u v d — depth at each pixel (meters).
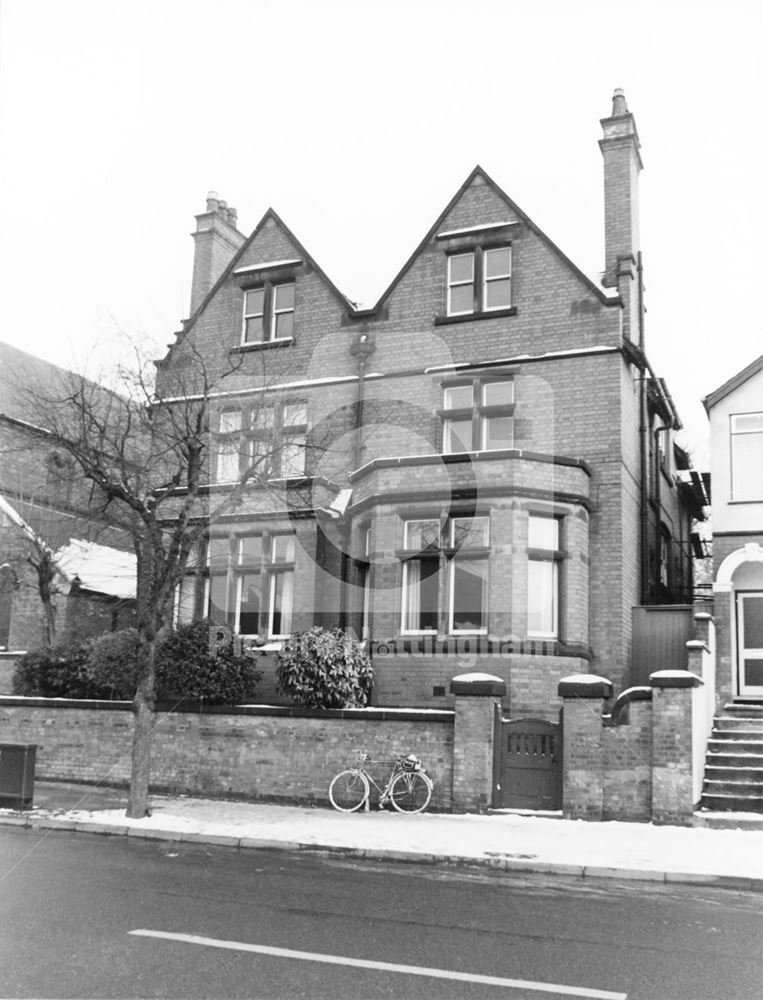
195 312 24.30
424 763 15.59
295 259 23.02
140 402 19.00
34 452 26.27
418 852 11.89
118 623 25.41
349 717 16.23
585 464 19.03
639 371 21.95
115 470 18.58
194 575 20.69
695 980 6.55
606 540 19.20
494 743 15.27
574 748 14.77
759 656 19.33
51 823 14.05
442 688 17.34
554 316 20.58
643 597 21.00
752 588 19.66
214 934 7.43
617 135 22.22
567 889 10.16
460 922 8.23
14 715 19.25
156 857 11.55
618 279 21.17
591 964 6.91
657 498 23.23
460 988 6.19
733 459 19.98
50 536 25.55
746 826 13.84
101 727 18.42
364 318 21.97
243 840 12.77
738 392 20.20
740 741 16.31
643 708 14.64
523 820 14.47
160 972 6.34
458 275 21.81
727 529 19.72
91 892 9.06
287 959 6.75
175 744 17.52
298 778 16.42
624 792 14.52
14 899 8.66
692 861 11.36
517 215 21.39
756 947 7.60
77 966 6.45
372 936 7.55
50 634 23.64
